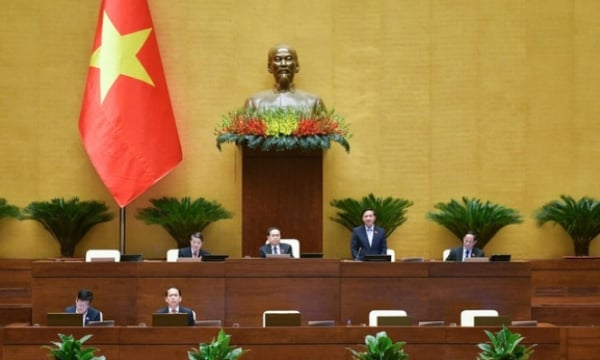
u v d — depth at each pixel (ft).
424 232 70.74
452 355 49.44
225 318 56.03
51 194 70.49
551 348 49.78
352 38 71.46
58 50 70.90
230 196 71.05
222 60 71.46
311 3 71.61
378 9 71.46
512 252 70.33
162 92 68.23
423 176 71.20
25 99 70.74
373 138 71.41
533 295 65.51
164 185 70.74
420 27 71.51
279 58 68.18
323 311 56.13
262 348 49.14
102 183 70.49
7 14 70.79
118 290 56.49
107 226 69.97
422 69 71.41
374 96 71.46
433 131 71.26
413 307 56.39
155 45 68.64
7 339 48.80
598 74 71.15
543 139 71.00
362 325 53.11
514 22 71.31
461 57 71.31
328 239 70.44
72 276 56.54
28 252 70.08
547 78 71.20
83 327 48.96
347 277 56.29
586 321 59.21
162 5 71.41
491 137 71.05
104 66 67.41
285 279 56.18
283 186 67.00
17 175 70.44
